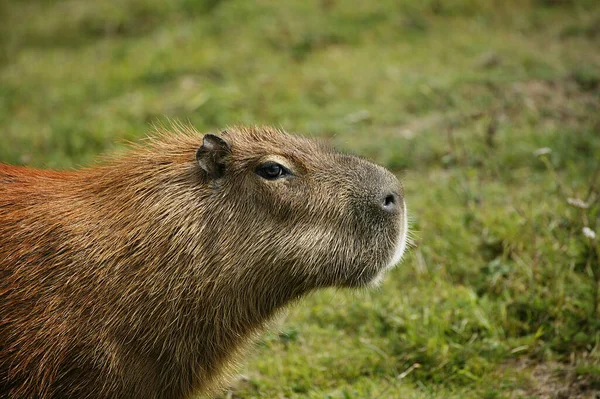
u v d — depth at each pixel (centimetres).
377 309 1730
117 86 3089
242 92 2838
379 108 2670
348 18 3344
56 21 3847
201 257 1263
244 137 1344
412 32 3253
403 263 1858
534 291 1691
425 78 2808
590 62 2833
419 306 1731
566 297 1666
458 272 1822
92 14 3816
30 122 2925
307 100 2789
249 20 3381
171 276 1250
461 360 1576
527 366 1566
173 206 1271
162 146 1345
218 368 1332
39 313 1205
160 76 3089
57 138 2689
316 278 1304
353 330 1727
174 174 1295
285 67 3050
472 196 2011
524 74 2744
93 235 1248
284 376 1591
